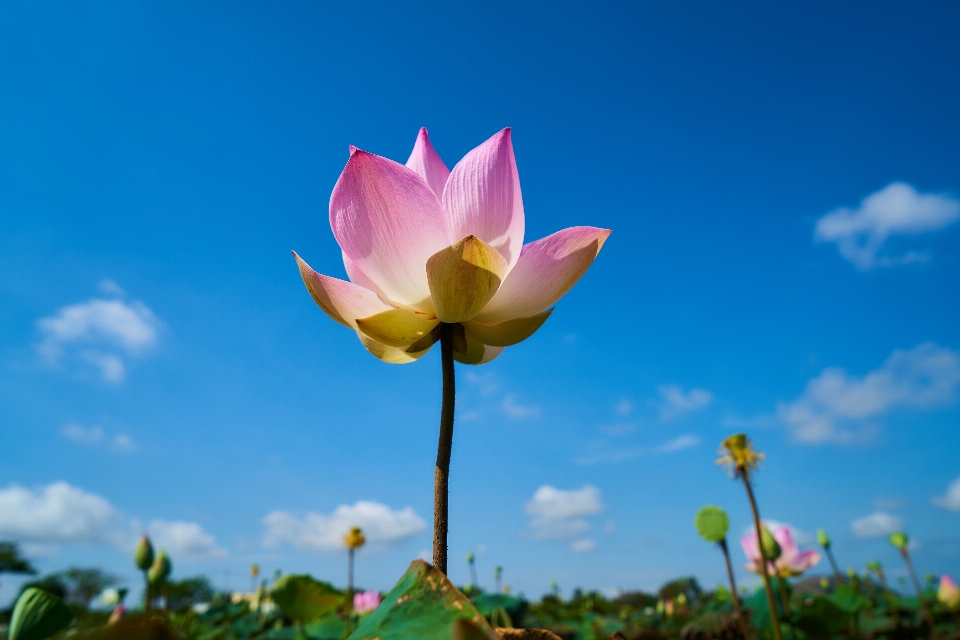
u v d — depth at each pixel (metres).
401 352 0.48
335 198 0.43
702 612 2.59
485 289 0.41
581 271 0.44
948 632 1.97
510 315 0.44
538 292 0.43
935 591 2.54
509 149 0.43
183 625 1.57
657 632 2.36
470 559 2.92
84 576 5.73
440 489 0.37
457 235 0.43
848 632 1.80
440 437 0.39
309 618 1.32
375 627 0.27
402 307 0.44
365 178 0.42
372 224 0.42
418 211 0.42
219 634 2.00
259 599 2.61
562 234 0.43
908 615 2.21
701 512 1.16
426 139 0.52
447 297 0.40
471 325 0.44
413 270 0.43
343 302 0.44
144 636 0.19
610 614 3.27
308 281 0.45
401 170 0.42
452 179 0.43
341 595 1.32
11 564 6.81
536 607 3.08
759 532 0.98
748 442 1.01
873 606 2.52
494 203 0.43
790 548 1.36
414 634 0.26
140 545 1.32
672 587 3.96
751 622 1.66
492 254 0.40
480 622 0.26
